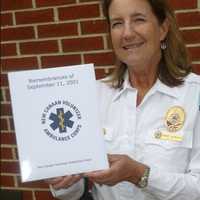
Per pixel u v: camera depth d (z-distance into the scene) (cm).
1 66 247
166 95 152
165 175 139
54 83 131
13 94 129
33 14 232
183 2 205
